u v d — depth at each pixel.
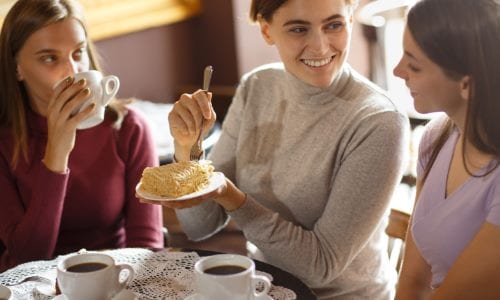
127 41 3.40
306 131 1.65
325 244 1.54
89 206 1.86
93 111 1.60
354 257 1.57
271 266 1.40
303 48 1.55
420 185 1.53
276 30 1.59
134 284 1.35
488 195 1.29
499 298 1.26
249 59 3.66
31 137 1.83
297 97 1.65
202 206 1.80
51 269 1.43
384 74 3.89
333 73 1.57
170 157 2.38
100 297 1.19
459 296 1.28
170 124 1.63
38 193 1.68
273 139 1.73
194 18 3.68
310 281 1.58
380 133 1.51
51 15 1.71
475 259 1.26
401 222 1.66
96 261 1.25
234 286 1.13
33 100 1.82
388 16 3.51
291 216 1.67
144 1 3.44
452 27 1.23
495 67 1.21
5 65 1.78
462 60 1.23
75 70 1.76
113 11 3.30
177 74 3.69
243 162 1.77
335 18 1.52
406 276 1.52
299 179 1.64
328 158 1.59
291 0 1.52
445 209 1.37
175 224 3.29
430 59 1.26
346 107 1.59
